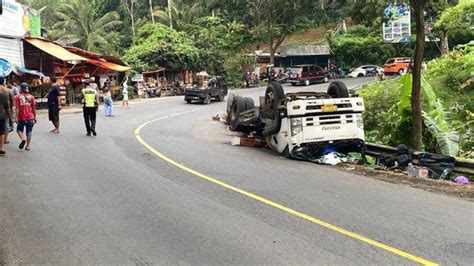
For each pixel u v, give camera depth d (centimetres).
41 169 1100
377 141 1677
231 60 5203
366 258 583
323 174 1098
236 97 1811
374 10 1552
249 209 791
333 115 1288
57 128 1739
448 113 1723
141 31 5041
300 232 677
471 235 669
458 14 2684
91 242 639
